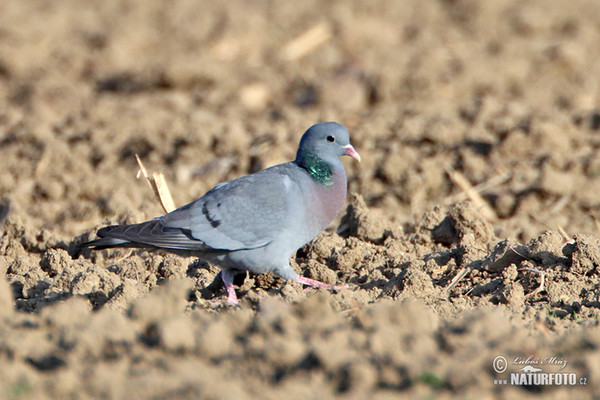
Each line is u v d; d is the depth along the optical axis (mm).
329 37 27125
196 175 16344
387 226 12195
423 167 15586
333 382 6371
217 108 21625
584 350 7059
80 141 18234
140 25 28906
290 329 7289
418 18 29812
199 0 32156
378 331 6961
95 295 9211
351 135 17547
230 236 9695
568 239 11984
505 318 7906
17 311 9133
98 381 6273
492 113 18609
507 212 14539
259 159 16406
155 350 7020
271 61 25688
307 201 9836
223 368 6590
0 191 15836
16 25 27781
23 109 21438
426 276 9586
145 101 21734
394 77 21859
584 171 15500
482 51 25500
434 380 6324
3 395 6117
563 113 18938
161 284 10195
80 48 26625
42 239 12211
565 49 24203
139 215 12773
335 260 11000
